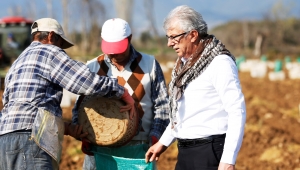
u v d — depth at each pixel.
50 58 4.25
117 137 4.46
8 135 4.15
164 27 4.12
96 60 4.90
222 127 4.08
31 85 4.21
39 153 4.15
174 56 42.00
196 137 4.12
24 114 4.16
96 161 4.68
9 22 22.31
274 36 64.50
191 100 4.11
